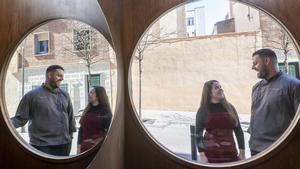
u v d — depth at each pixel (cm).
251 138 101
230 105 104
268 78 101
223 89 105
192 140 105
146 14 110
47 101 68
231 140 103
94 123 81
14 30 65
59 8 73
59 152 69
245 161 97
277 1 99
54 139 68
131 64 109
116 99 93
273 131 98
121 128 101
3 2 66
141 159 105
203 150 104
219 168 97
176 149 105
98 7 86
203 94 106
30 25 67
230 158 101
